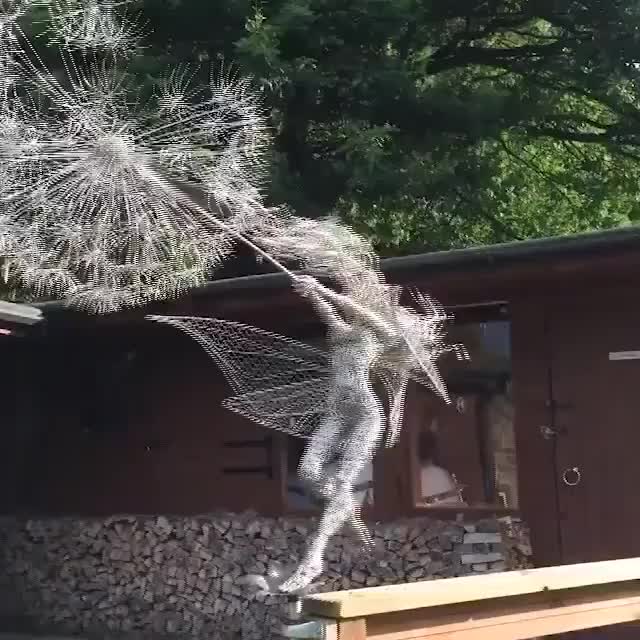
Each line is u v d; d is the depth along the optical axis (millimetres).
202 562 7305
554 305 6230
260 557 7047
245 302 6281
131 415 7820
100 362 7988
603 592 3877
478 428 6465
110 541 7723
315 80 9125
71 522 7926
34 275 4375
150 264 4324
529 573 3633
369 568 6605
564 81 11844
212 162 4195
